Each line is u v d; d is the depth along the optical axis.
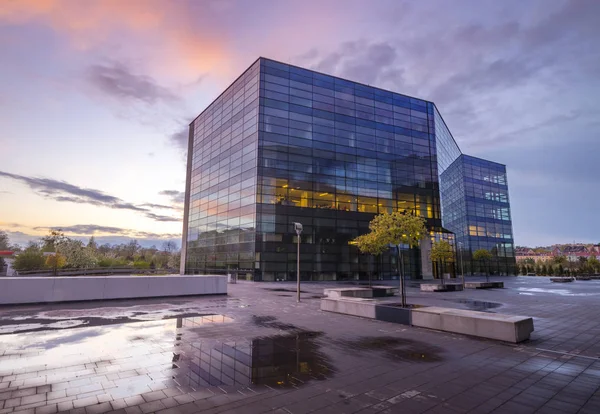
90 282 16.80
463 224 65.31
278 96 39.94
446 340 9.39
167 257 96.31
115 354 7.62
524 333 9.33
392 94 48.22
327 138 42.25
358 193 43.38
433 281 42.09
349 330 10.64
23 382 5.83
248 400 5.18
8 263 53.88
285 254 37.59
